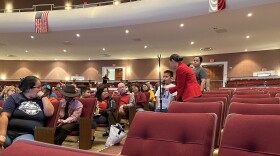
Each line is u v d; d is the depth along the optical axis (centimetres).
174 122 138
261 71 1415
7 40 1318
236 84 1227
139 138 143
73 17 1106
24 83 284
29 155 62
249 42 1253
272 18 902
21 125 274
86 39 1280
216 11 849
